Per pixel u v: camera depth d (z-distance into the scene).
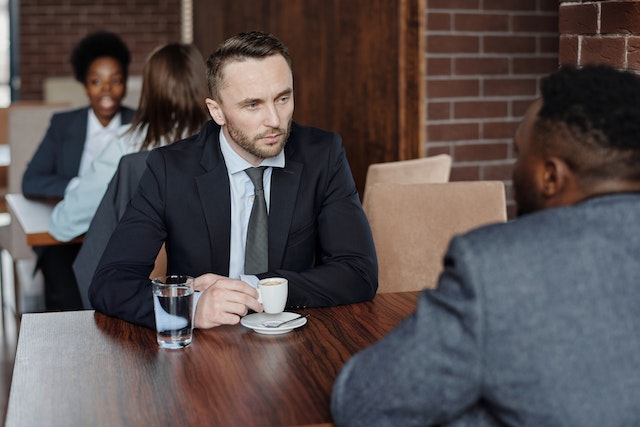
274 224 2.04
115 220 2.57
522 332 1.04
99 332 1.74
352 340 1.67
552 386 1.05
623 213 1.09
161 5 8.30
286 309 1.89
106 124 3.73
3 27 8.23
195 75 2.66
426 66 3.86
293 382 1.45
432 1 3.83
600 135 1.11
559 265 1.06
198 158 2.03
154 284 1.64
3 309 4.15
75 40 8.25
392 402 1.12
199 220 2.01
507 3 3.93
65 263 3.51
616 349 1.05
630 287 1.07
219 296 1.73
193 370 1.52
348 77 4.38
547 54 4.02
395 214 2.46
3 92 8.33
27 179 3.60
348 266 1.98
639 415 1.06
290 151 2.09
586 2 2.41
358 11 4.24
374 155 4.20
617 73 1.15
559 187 1.15
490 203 2.50
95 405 1.37
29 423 1.31
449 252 1.10
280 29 5.18
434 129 3.91
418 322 1.11
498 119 3.99
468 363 1.07
